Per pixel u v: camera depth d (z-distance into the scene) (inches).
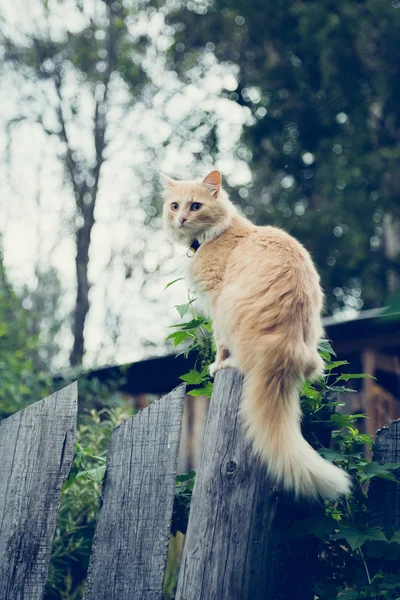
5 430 137.3
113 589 120.3
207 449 123.3
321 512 125.8
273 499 120.2
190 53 652.7
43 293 627.8
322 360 142.5
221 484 120.1
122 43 604.7
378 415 289.1
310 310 141.1
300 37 647.1
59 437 133.6
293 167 654.5
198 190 189.8
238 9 649.0
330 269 612.1
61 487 130.4
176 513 135.9
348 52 639.1
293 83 648.4
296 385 129.3
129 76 598.5
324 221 597.3
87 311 552.1
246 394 126.0
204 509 119.7
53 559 197.3
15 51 584.4
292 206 637.9
